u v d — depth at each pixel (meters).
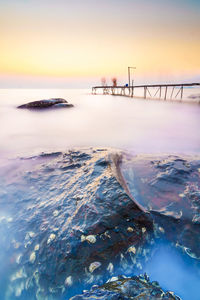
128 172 3.77
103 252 1.99
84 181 3.14
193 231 2.25
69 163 4.37
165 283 1.83
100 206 2.40
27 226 2.41
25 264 1.99
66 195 2.88
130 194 2.80
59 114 15.50
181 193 2.97
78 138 8.09
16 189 3.34
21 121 12.63
